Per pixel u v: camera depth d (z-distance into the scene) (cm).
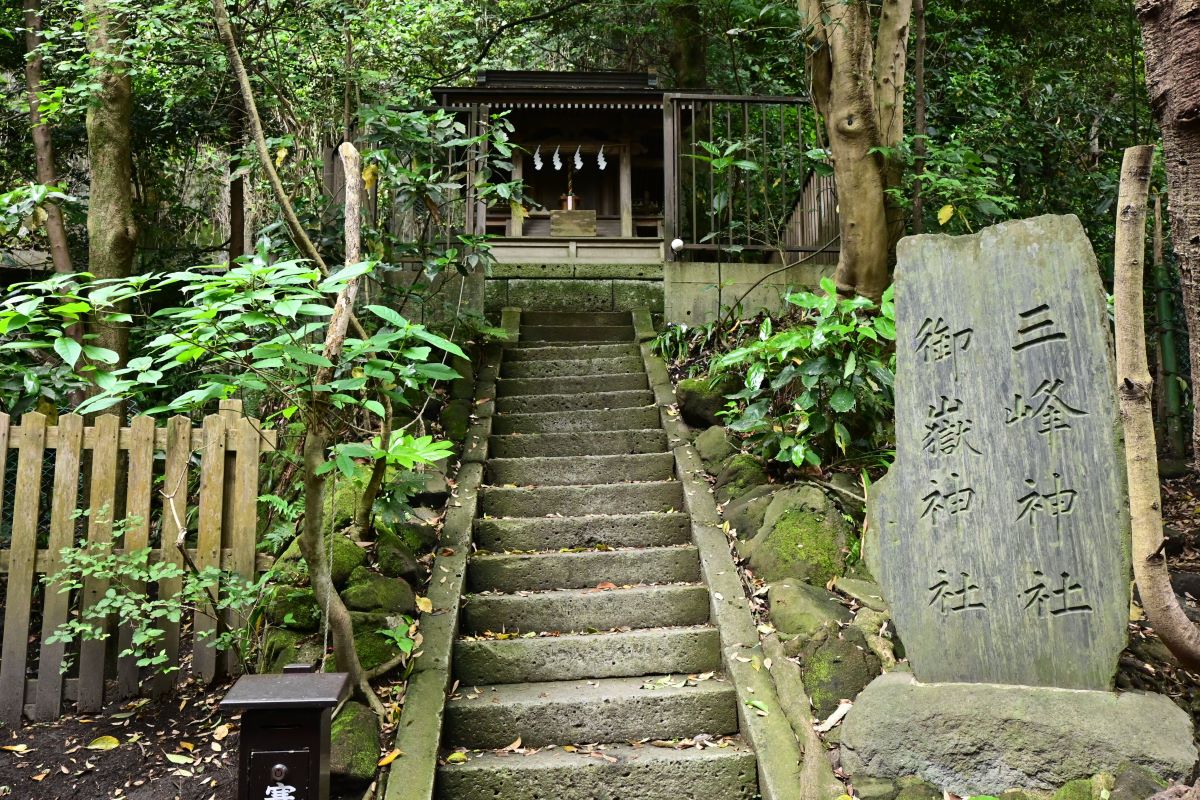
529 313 718
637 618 379
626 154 1025
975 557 292
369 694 304
